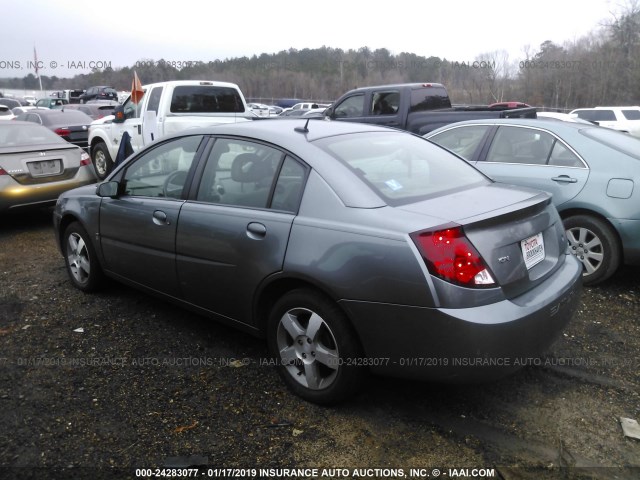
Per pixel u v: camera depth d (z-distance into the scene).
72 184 7.36
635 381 3.40
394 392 3.27
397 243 2.67
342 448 2.77
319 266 2.88
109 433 2.86
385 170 3.28
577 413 3.07
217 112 10.56
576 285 3.21
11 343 3.85
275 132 3.46
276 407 3.11
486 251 2.70
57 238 5.06
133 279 4.25
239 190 3.46
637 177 4.68
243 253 3.27
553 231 3.32
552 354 3.75
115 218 4.23
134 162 4.27
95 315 4.35
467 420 3.00
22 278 5.26
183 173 3.83
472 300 2.59
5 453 2.69
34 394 3.20
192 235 3.58
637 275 5.34
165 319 4.29
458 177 3.57
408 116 9.67
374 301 2.73
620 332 4.10
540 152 5.33
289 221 3.07
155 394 3.22
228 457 2.69
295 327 3.11
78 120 14.67
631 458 2.70
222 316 3.60
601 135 5.20
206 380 3.39
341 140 3.44
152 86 10.34
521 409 3.11
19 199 6.89
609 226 4.82
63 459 2.65
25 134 7.49
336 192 2.99
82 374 3.44
